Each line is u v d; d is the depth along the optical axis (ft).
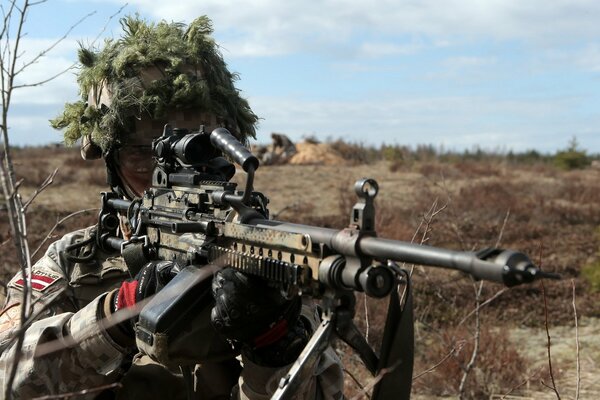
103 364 7.34
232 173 7.61
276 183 70.13
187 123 8.92
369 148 128.88
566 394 19.34
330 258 5.66
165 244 7.64
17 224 6.03
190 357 6.94
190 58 9.00
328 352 7.65
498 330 25.85
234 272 6.40
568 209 56.13
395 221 42.80
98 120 9.10
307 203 54.60
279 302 6.43
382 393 6.37
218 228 6.74
